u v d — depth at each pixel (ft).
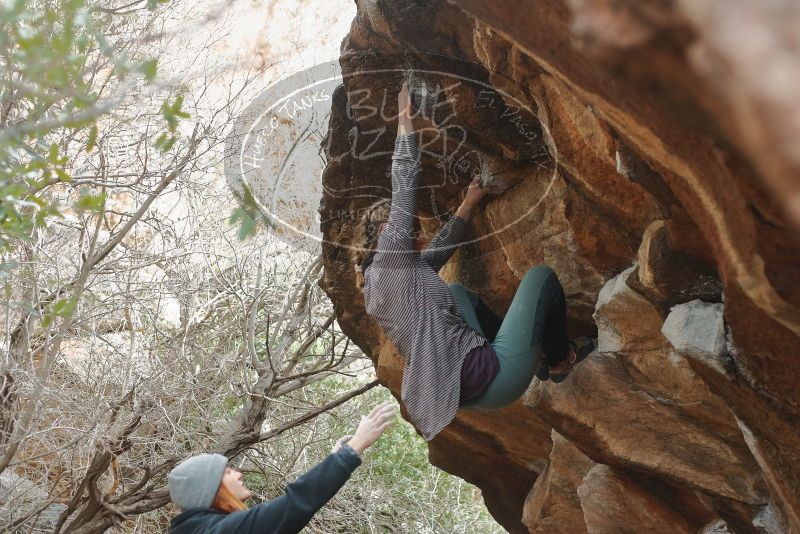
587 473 16.38
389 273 11.73
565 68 5.61
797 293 5.73
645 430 13.34
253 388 22.67
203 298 26.05
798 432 9.19
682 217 9.00
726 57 2.42
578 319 14.29
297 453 26.71
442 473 29.60
